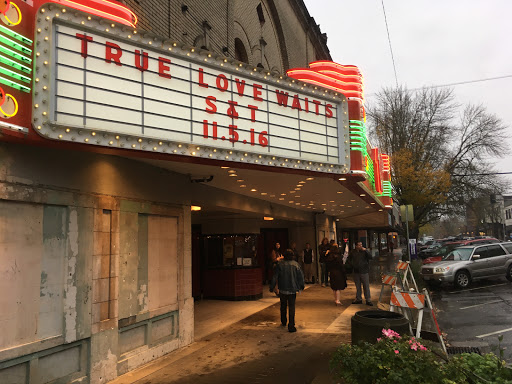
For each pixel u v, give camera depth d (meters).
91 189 5.19
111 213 5.54
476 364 3.68
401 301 6.59
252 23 13.34
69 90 4.05
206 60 5.31
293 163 6.26
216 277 12.17
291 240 17.36
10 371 4.09
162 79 4.86
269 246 17.12
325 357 6.16
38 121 3.80
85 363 4.98
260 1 14.09
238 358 6.26
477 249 15.26
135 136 4.46
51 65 3.93
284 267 8.16
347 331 7.82
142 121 4.61
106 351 5.25
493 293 12.87
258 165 5.84
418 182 28.17
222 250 12.24
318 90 6.81
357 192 10.67
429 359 3.44
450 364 3.50
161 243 6.66
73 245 4.88
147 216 6.35
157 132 4.74
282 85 6.27
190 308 7.23
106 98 4.33
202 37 9.48
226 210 10.64
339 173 6.92
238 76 5.73
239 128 5.64
